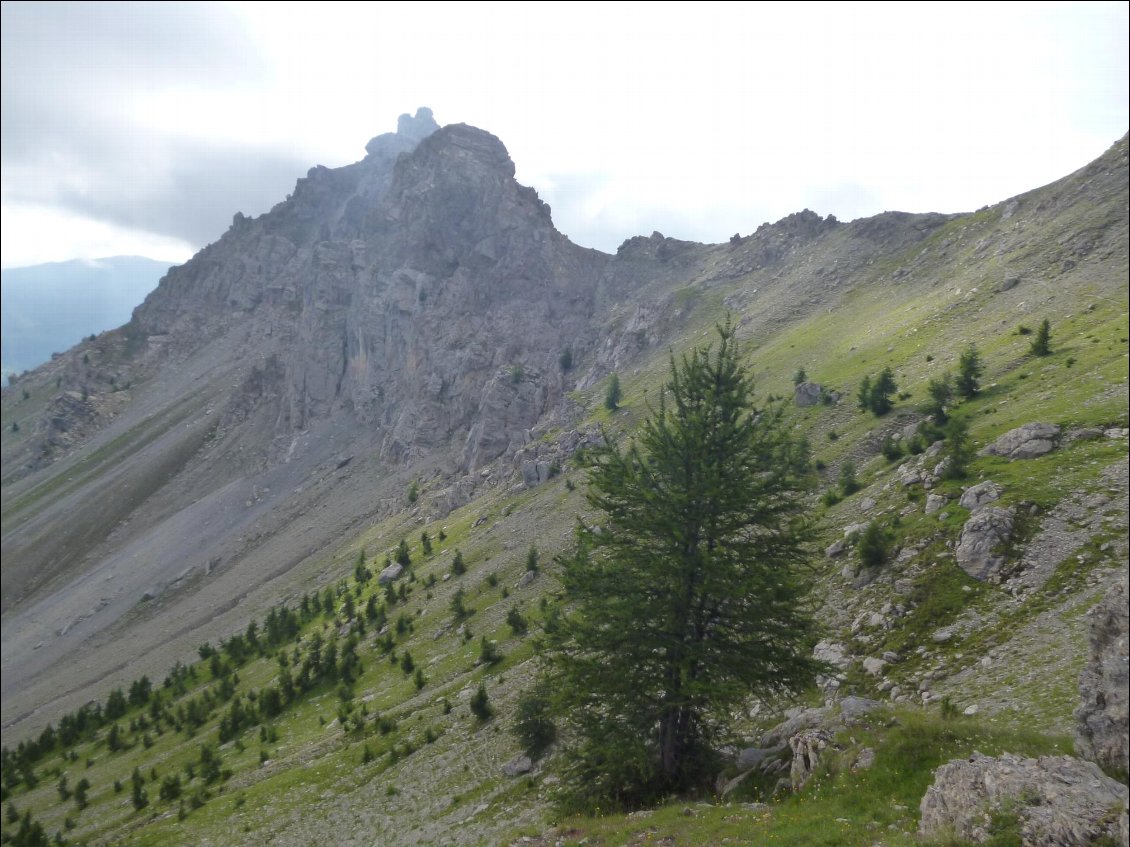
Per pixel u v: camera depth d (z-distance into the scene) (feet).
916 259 563.07
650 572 85.92
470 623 297.74
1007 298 375.25
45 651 585.63
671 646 84.28
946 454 202.59
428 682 252.42
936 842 49.98
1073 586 123.13
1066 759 52.75
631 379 627.87
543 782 138.10
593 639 87.56
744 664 84.38
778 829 60.08
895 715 73.97
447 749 185.47
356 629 361.71
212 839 174.40
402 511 627.46
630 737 83.25
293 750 239.30
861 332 469.57
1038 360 270.87
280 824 172.55
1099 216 387.75
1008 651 113.19
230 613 536.42
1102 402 195.00
